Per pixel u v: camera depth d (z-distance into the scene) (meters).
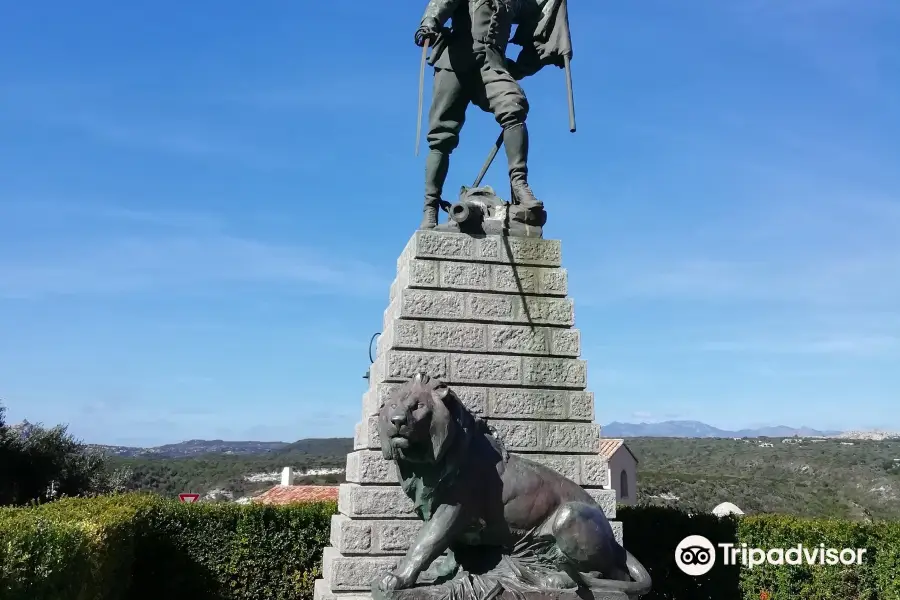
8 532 5.93
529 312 7.38
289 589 12.47
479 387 7.11
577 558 5.32
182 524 12.49
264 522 12.65
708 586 11.16
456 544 5.55
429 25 7.76
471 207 7.50
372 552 6.69
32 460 24.33
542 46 8.22
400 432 5.02
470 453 5.38
